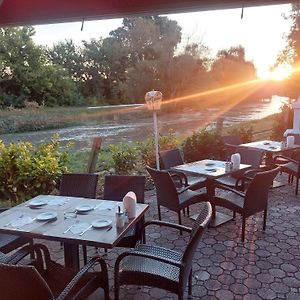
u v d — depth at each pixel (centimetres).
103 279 212
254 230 376
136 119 1527
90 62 2281
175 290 206
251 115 1561
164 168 471
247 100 2164
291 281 273
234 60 2180
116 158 570
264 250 327
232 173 402
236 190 383
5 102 1703
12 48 1742
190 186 407
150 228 387
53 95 1930
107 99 2269
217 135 690
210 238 357
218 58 2188
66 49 2253
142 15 324
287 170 507
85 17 338
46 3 347
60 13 344
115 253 327
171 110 1961
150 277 214
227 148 620
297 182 502
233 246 337
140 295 259
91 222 241
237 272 288
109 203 286
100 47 2273
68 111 1558
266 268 294
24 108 1650
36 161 448
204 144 669
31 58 1817
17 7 359
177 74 2033
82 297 194
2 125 1333
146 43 2125
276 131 884
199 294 257
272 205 459
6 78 1723
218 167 427
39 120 1416
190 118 1578
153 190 551
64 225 237
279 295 255
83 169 561
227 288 265
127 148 601
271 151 520
